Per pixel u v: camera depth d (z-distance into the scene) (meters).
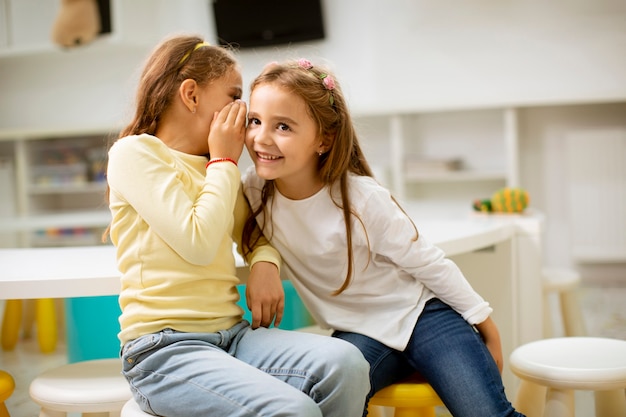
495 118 4.69
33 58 5.57
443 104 4.38
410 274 1.42
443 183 4.83
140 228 1.25
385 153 4.89
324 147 1.36
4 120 5.67
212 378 1.14
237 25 4.99
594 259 4.38
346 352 1.18
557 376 1.36
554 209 4.61
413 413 1.36
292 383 1.18
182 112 1.35
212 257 1.23
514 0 4.55
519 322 2.07
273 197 1.41
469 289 1.40
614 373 1.34
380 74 4.82
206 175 1.30
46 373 1.40
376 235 1.36
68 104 5.54
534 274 2.07
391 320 1.37
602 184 4.34
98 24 5.00
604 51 4.44
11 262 1.64
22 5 5.16
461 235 1.73
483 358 1.33
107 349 2.08
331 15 4.89
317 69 1.36
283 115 1.29
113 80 5.44
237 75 1.41
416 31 4.74
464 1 4.64
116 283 1.35
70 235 4.88
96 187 5.19
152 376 1.19
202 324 1.23
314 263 1.41
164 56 1.36
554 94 4.39
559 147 4.57
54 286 1.35
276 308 1.36
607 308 3.55
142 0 5.14
